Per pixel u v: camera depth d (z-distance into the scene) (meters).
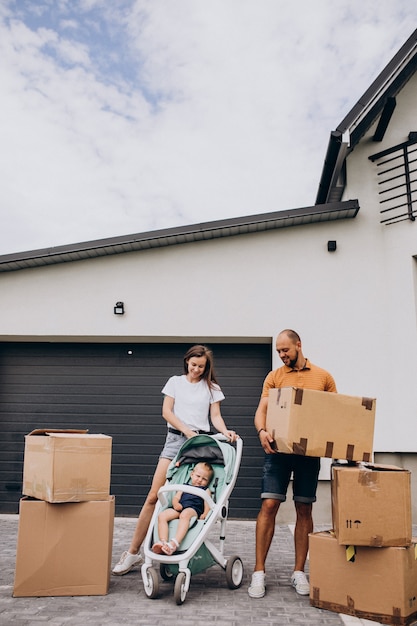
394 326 6.84
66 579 3.69
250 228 7.05
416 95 7.66
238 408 7.13
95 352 7.43
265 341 7.19
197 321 7.06
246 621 3.25
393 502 3.32
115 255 7.27
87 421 7.26
